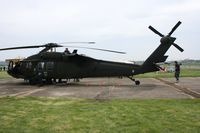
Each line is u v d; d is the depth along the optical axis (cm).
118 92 1605
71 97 1343
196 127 710
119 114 875
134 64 2059
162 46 2031
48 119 805
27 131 675
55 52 2147
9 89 1811
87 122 768
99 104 1081
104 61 2105
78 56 2077
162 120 788
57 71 2141
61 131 676
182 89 1786
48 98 1279
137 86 2061
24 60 2225
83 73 2116
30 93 1552
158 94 1488
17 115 862
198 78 3178
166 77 3528
